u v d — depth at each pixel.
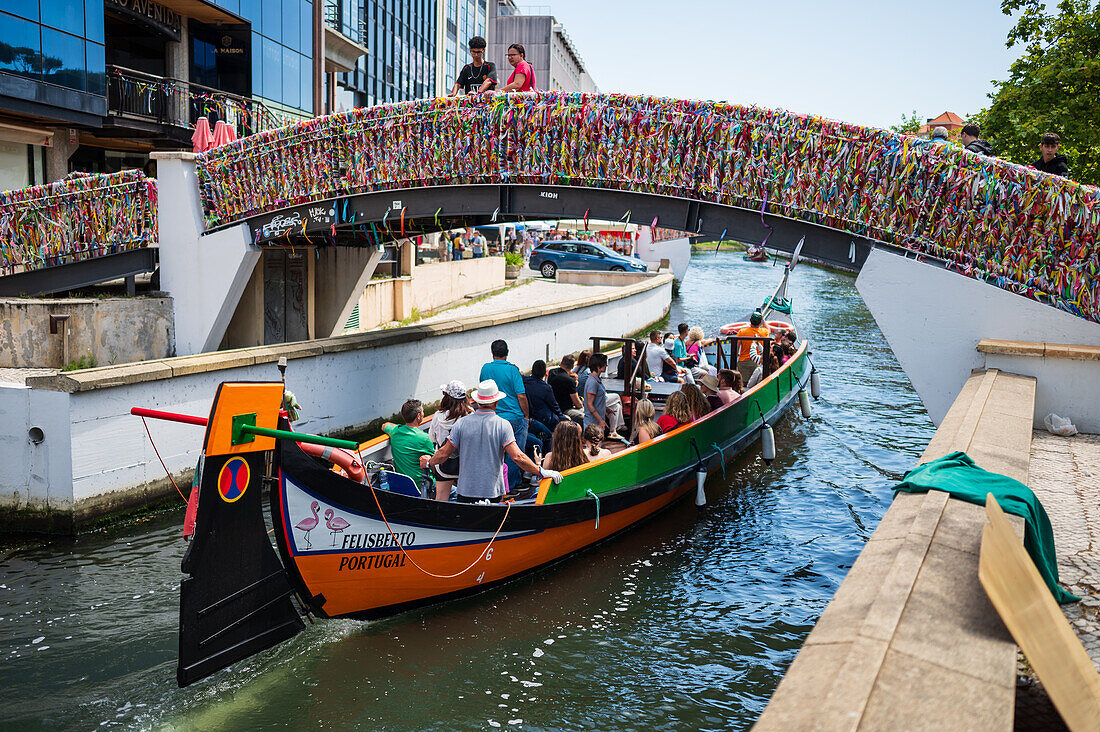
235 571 6.51
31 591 8.32
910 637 3.03
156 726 6.13
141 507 10.33
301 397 12.51
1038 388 9.02
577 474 9.18
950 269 9.77
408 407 8.83
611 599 8.64
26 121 18.31
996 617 3.20
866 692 2.64
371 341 13.84
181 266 14.38
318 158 13.38
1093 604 4.44
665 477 10.61
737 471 13.13
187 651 6.23
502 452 8.28
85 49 18.30
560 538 9.16
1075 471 7.04
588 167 11.64
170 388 10.55
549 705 6.65
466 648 7.51
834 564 9.64
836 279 60.34
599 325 24.53
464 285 27.69
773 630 8.04
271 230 13.98
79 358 12.63
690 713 6.62
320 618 7.42
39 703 6.37
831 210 10.35
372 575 7.44
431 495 8.78
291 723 6.25
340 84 36.81
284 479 6.70
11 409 9.59
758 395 14.06
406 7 46.03
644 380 12.24
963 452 5.80
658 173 11.23
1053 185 9.23
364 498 7.20
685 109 10.98
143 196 14.70
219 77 24.86
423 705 6.56
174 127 21.78
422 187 12.80
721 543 10.23
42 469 9.59
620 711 6.61
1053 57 19.88
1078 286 9.24
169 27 22.89
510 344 18.81
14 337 12.46
